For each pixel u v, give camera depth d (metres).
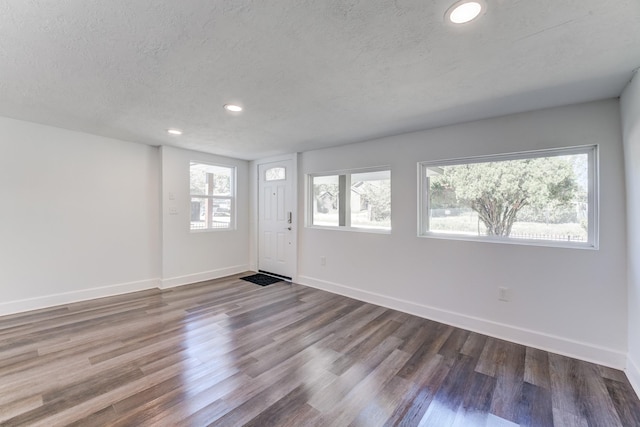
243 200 5.25
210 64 1.77
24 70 1.84
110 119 2.88
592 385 1.94
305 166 4.43
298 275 4.50
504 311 2.65
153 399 1.74
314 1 1.22
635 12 1.28
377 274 3.57
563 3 1.23
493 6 1.25
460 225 3.02
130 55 1.67
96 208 3.61
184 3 1.24
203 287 4.21
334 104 2.42
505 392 1.86
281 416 1.62
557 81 1.96
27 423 1.53
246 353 2.31
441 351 2.38
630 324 2.07
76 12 1.29
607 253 2.20
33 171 3.14
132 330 2.70
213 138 3.62
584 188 2.38
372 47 1.58
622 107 2.10
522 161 2.66
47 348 2.34
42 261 3.22
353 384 1.92
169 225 4.20
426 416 1.64
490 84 2.03
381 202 3.66
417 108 2.50
